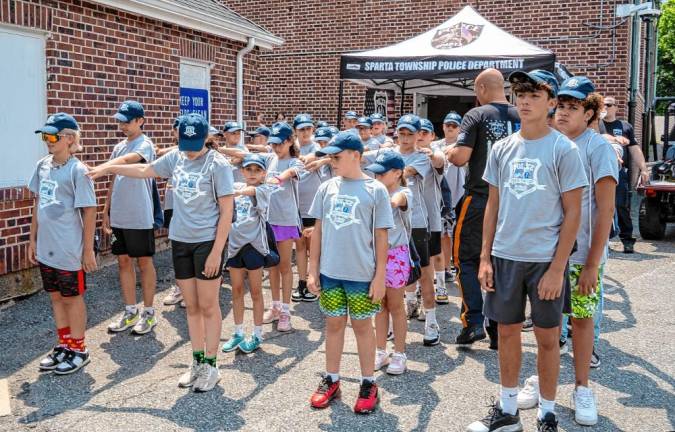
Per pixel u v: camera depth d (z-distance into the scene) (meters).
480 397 4.34
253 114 11.02
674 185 9.85
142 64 8.29
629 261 8.58
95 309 6.24
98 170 4.68
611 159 3.83
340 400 4.29
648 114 17.39
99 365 4.93
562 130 4.02
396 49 10.20
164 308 6.38
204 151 4.45
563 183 3.38
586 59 13.23
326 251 4.14
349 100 15.53
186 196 4.38
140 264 5.63
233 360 5.03
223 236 4.38
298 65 16.06
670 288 7.18
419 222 5.28
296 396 4.36
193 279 4.45
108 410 4.15
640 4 13.17
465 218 5.08
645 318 6.07
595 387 4.48
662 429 3.85
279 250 5.79
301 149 7.41
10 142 6.52
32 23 6.65
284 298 5.75
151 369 4.86
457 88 13.87
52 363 4.82
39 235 4.75
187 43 9.15
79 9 7.25
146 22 8.32
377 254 4.07
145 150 5.55
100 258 7.69
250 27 10.38
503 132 4.90
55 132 4.63
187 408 4.18
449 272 7.75
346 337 5.59
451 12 14.44
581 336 3.92
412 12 14.83
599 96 3.99
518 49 9.59
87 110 7.43
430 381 4.61
